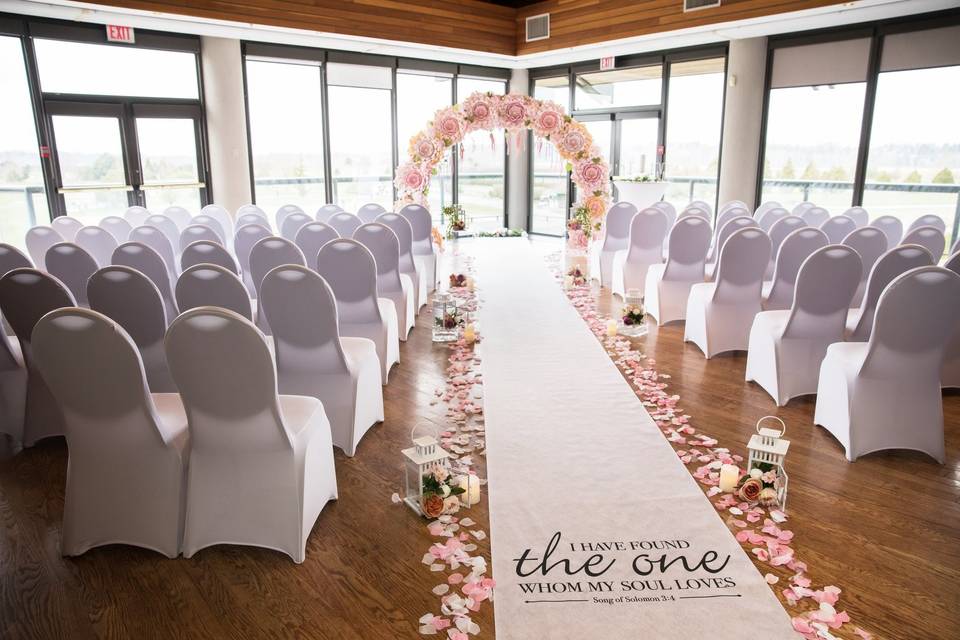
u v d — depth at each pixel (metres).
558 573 2.32
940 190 7.68
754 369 4.21
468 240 10.89
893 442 3.20
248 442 2.39
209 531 2.50
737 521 2.65
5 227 7.63
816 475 3.07
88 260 4.16
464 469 2.88
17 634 2.12
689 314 5.11
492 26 9.92
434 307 5.22
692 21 8.02
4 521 2.78
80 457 2.45
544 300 6.50
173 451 2.44
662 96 9.99
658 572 2.32
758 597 2.20
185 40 8.34
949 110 7.45
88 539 2.52
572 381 4.23
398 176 7.97
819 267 3.56
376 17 8.64
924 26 7.41
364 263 3.94
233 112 8.72
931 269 2.84
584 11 9.23
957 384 4.05
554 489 2.88
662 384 4.21
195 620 2.17
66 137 7.85
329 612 2.20
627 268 6.36
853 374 3.18
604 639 2.02
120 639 2.09
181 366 2.23
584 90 11.09
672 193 10.30
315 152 10.02
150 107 8.37
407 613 2.19
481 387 4.17
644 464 3.10
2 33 7.20
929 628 2.08
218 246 4.23
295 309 3.09
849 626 2.09
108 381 2.26
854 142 8.26
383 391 4.16
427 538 2.60
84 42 7.71
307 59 9.43
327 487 2.79
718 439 3.43
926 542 2.54
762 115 8.97
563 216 11.88
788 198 9.01
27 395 3.42
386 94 10.48
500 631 2.05
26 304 3.20
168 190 8.71
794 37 8.48
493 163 12.09
